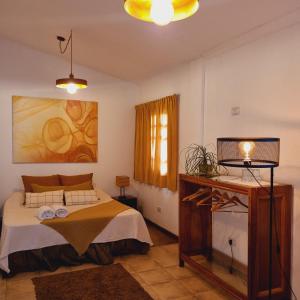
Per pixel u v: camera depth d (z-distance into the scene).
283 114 2.69
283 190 2.54
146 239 3.76
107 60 4.72
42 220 3.36
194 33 3.20
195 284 3.02
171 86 4.53
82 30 3.76
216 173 3.21
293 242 2.58
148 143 5.05
